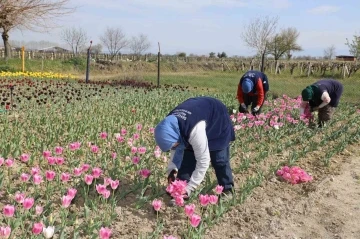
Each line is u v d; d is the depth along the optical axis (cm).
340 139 874
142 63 4716
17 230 418
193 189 491
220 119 491
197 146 455
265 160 713
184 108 459
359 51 3800
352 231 474
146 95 1414
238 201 527
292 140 835
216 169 520
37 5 2167
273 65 4231
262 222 484
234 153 711
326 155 721
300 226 484
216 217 470
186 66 5081
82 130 794
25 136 757
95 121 874
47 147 687
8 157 616
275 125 794
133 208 496
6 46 3612
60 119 912
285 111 1152
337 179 632
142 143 725
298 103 1160
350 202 551
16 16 2145
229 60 5725
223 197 522
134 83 2022
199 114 458
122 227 451
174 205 500
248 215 497
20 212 434
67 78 2442
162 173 594
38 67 3588
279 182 611
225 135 498
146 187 523
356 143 855
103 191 439
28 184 531
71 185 529
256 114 960
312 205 534
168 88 1847
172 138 436
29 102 1134
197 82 2638
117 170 580
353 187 606
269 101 1274
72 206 482
